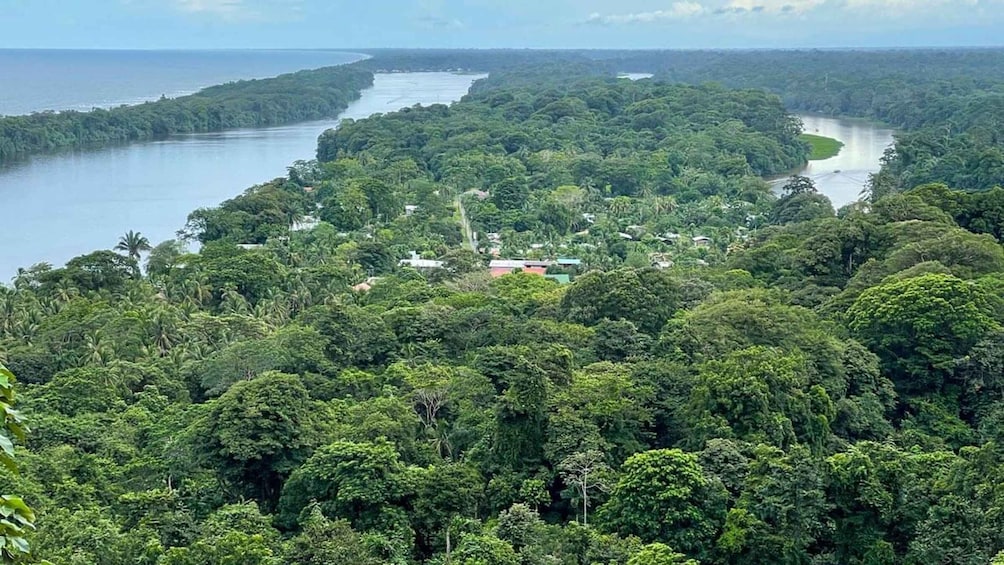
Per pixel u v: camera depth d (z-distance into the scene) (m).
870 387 76.12
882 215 115.25
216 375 83.38
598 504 57.09
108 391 80.31
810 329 81.06
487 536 49.84
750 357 67.56
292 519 57.22
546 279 126.94
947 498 50.28
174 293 119.06
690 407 65.56
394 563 49.97
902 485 52.06
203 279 122.06
